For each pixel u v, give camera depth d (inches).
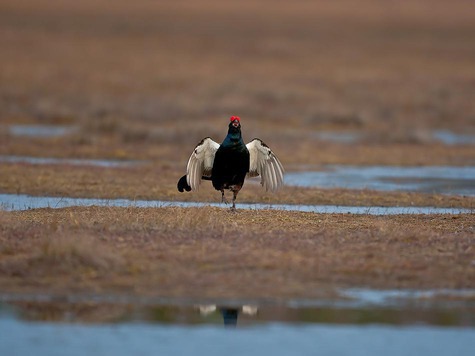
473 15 6333.7
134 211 930.1
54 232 791.7
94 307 666.2
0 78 2950.3
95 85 2967.5
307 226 884.0
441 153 1722.4
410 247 803.4
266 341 611.5
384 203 1126.4
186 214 880.9
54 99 2509.8
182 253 759.7
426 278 724.7
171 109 2304.4
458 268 746.2
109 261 728.3
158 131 1802.4
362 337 617.0
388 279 720.3
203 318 651.5
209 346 597.6
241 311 664.4
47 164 1400.1
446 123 2338.8
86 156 1563.7
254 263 741.3
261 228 858.8
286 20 5807.1
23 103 2465.6
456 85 3201.3
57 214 916.0
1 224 826.8
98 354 579.5
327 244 802.8
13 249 756.6
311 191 1202.0
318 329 633.0
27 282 698.8
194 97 2669.8
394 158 1640.0
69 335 614.5
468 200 1155.9
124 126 1847.9
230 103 2445.9
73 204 1064.8
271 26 5447.8
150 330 629.6
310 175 1422.2
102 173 1321.4
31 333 619.5
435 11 6476.4
